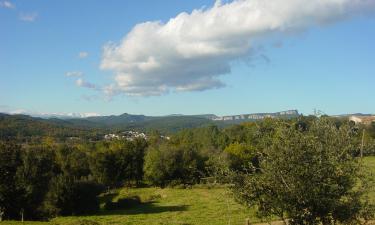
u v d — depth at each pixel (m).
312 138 14.52
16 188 60.66
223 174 15.57
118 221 56.88
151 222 54.09
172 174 101.62
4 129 168.62
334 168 14.11
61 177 70.25
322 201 13.64
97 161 105.62
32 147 89.25
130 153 110.81
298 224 14.22
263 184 14.50
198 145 128.38
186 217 57.47
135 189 101.56
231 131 133.50
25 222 47.78
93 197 69.62
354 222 15.12
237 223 47.06
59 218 63.72
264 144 15.30
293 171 14.09
